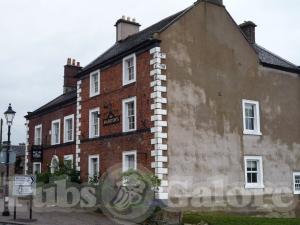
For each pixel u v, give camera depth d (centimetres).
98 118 2647
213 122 2355
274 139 2638
